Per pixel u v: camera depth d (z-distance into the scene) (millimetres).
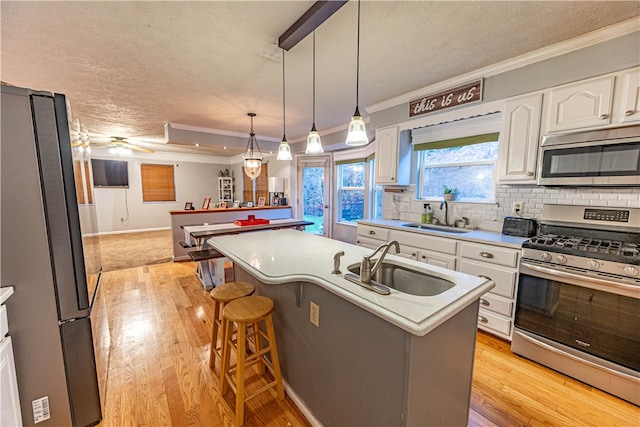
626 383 1586
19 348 1249
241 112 3664
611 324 1619
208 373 1864
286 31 1768
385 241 3129
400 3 1505
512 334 2078
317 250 1905
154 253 5215
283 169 6434
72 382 1389
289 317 1660
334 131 4602
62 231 1305
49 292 1298
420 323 897
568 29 1762
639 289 1500
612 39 1749
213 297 1750
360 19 1654
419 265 1536
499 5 1524
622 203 1969
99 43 1920
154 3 1500
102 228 6973
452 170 3162
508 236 2389
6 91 1164
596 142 1812
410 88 2811
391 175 3283
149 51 2039
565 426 1448
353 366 1218
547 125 2064
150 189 7543
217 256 3229
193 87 2756
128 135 5203
